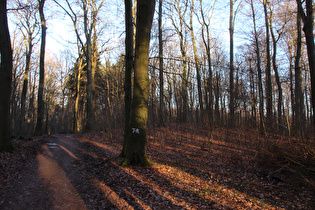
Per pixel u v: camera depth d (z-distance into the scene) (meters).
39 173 7.55
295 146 7.18
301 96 15.91
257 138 10.27
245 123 12.90
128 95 8.73
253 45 19.52
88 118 21.98
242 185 6.08
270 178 6.55
